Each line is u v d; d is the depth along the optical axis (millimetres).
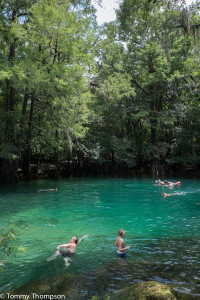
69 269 6363
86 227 10516
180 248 7758
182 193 19266
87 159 41438
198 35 10508
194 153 36562
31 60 22578
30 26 23062
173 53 32000
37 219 11898
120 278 5762
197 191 20234
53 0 24172
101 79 37594
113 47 36938
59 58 25453
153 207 14508
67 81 23438
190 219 11672
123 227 10469
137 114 34156
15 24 23141
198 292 4926
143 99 39188
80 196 18516
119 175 34719
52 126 28547
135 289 4590
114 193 19766
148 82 33688
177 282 5445
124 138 37469
